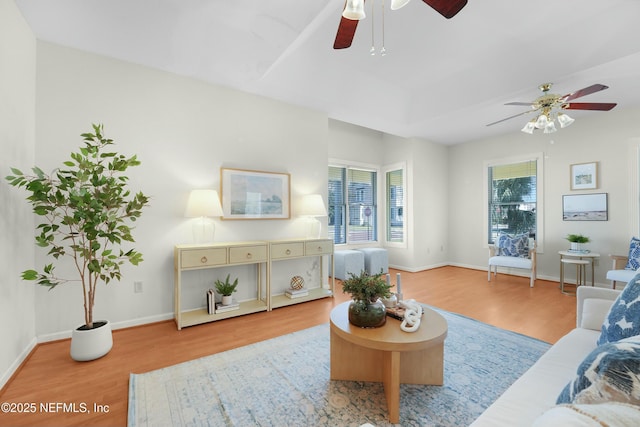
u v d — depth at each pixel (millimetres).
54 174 2393
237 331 2674
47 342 2371
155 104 2859
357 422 1503
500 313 3129
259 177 3475
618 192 3941
